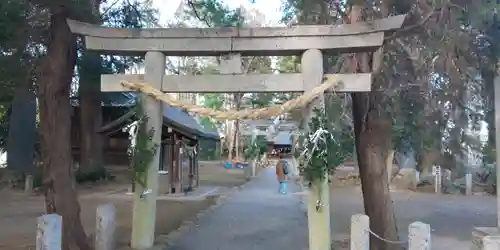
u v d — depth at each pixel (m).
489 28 8.30
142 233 8.04
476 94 11.33
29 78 9.98
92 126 27.59
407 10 8.66
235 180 30.44
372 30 7.72
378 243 8.82
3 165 30.67
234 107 41.94
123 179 27.48
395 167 30.77
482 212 15.62
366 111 9.12
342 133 18.27
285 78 8.02
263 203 17.83
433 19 8.33
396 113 10.65
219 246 9.55
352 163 38.75
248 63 25.66
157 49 8.18
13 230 11.51
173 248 9.16
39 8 8.31
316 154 7.57
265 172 39.38
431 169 24.67
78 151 30.08
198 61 33.66
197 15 11.30
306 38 7.95
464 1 7.89
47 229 5.78
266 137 54.62
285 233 11.23
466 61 9.11
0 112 27.09
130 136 8.20
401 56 10.12
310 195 7.76
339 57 10.98
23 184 22.88
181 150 21.84
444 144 17.56
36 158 26.56
